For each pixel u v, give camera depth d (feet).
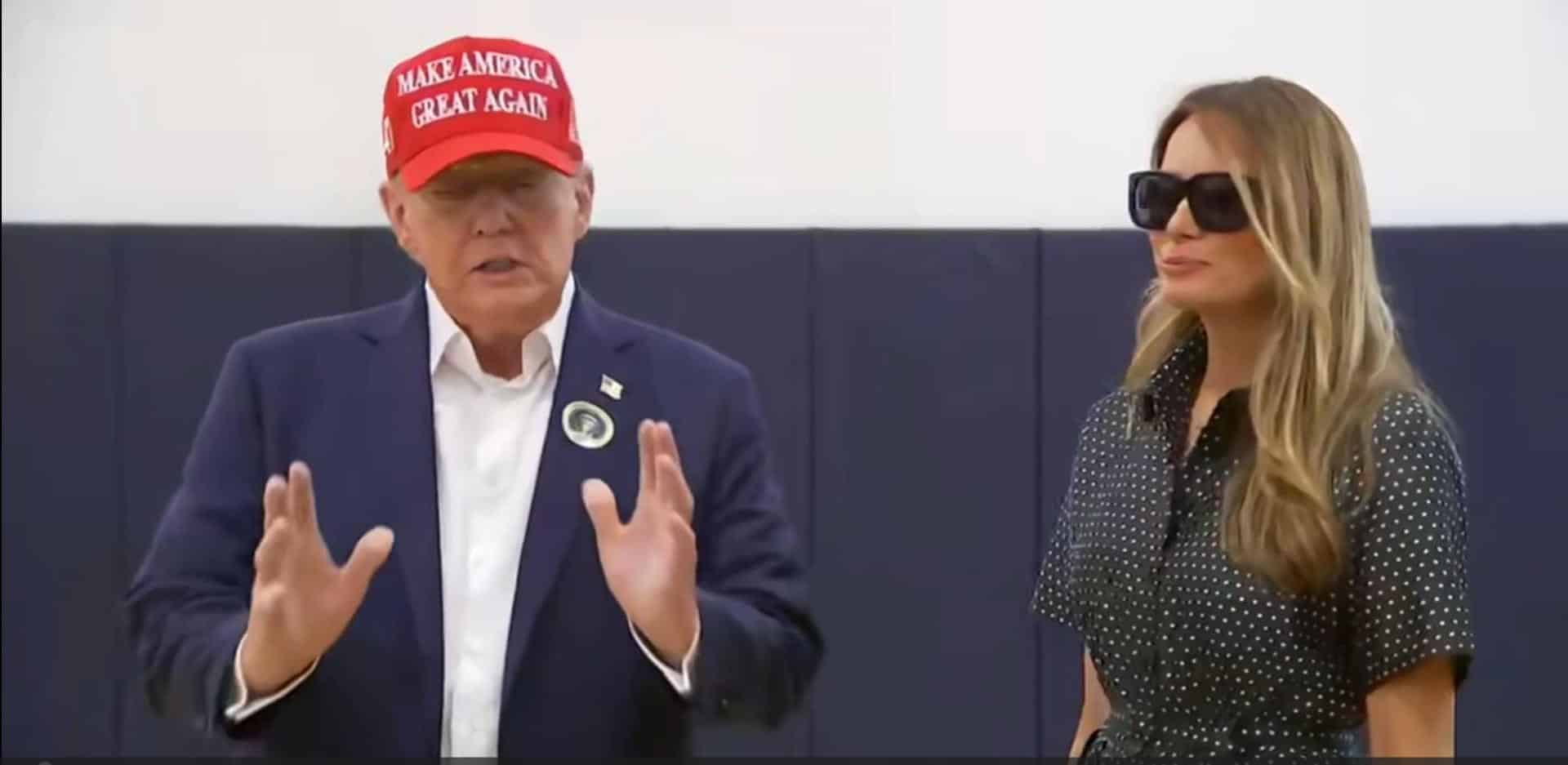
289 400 4.90
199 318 8.92
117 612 8.95
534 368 5.02
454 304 4.85
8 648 8.98
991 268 8.79
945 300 8.80
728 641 4.49
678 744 4.83
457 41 4.95
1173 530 4.54
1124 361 8.70
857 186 9.04
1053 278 8.75
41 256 8.96
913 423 8.82
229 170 9.14
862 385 8.82
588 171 5.15
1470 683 8.61
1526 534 8.61
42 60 9.14
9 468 8.98
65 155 9.16
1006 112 8.98
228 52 9.11
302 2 9.07
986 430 8.80
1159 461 4.68
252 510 4.83
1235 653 4.32
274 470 4.84
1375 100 8.86
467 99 4.78
